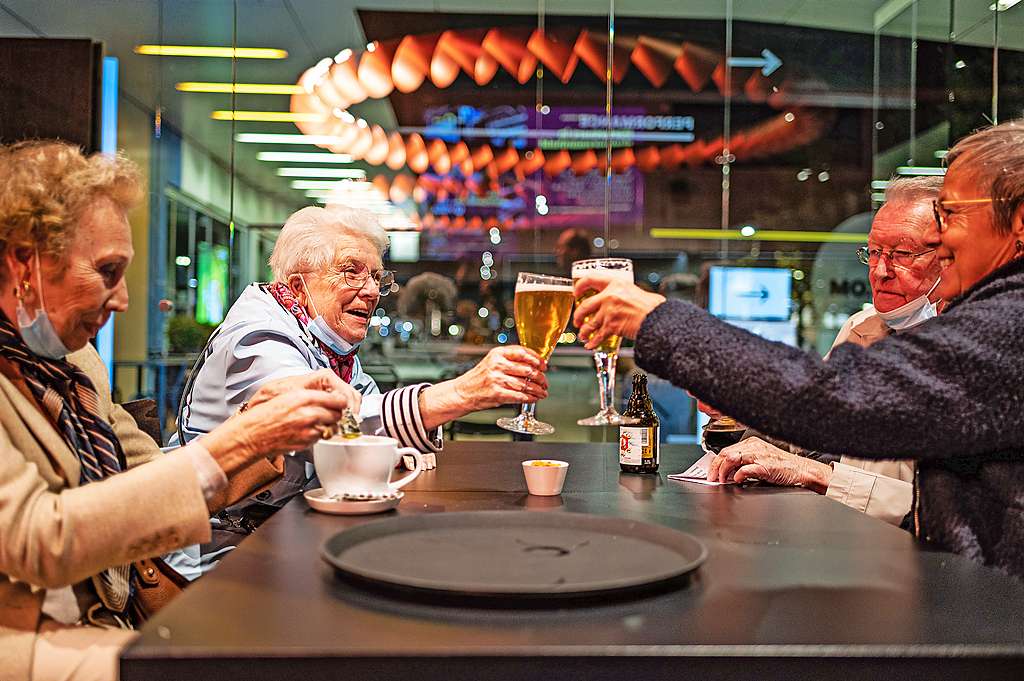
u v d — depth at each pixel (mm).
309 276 1880
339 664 680
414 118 5941
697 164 6566
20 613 1054
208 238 3869
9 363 1137
